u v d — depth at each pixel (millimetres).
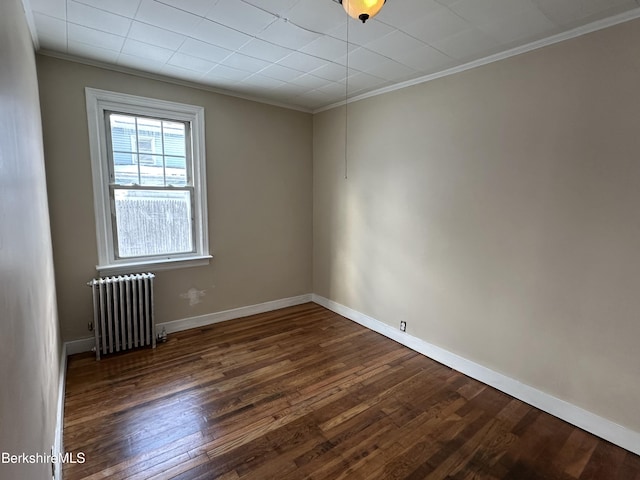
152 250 3387
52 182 2775
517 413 2318
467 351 2811
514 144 2422
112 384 2545
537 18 1992
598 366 2105
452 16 1999
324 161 4238
